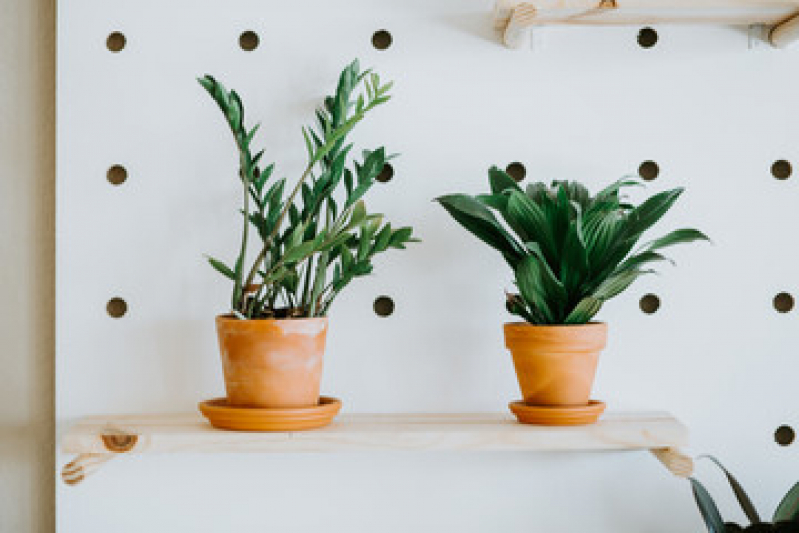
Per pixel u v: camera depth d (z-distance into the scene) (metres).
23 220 1.23
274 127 1.21
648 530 1.18
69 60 1.20
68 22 1.20
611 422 1.08
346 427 1.06
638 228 1.03
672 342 1.20
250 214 1.21
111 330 1.20
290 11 1.21
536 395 1.06
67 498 1.18
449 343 1.20
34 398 1.23
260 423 1.01
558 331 1.03
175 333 1.20
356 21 1.21
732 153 1.21
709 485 1.19
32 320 1.23
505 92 1.21
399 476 1.19
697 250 1.21
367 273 1.05
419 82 1.21
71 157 1.20
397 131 1.21
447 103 1.21
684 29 1.22
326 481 1.18
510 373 1.20
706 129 1.21
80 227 1.20
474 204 1.02
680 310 1.20
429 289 1.21
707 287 1.21
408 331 1.20
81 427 1.07
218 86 1.06
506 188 1.08
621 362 1.20
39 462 1.23
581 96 1.21
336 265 1.09
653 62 1.22
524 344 1.04
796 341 1.20
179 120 1.21
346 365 1.20
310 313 1.06
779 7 1.10
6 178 1.23
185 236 1.20
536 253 0.99
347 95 1.08
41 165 1.24
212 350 1.20
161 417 1.15
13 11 1.24
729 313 1.20
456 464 1.19
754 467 1.19
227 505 1.18
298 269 1.20
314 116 1.21
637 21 1.16
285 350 1.02
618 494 1.19
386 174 1.21
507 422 1.10
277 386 1.02
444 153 1.21
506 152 1.21
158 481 1.18
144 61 1.21
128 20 1.21
